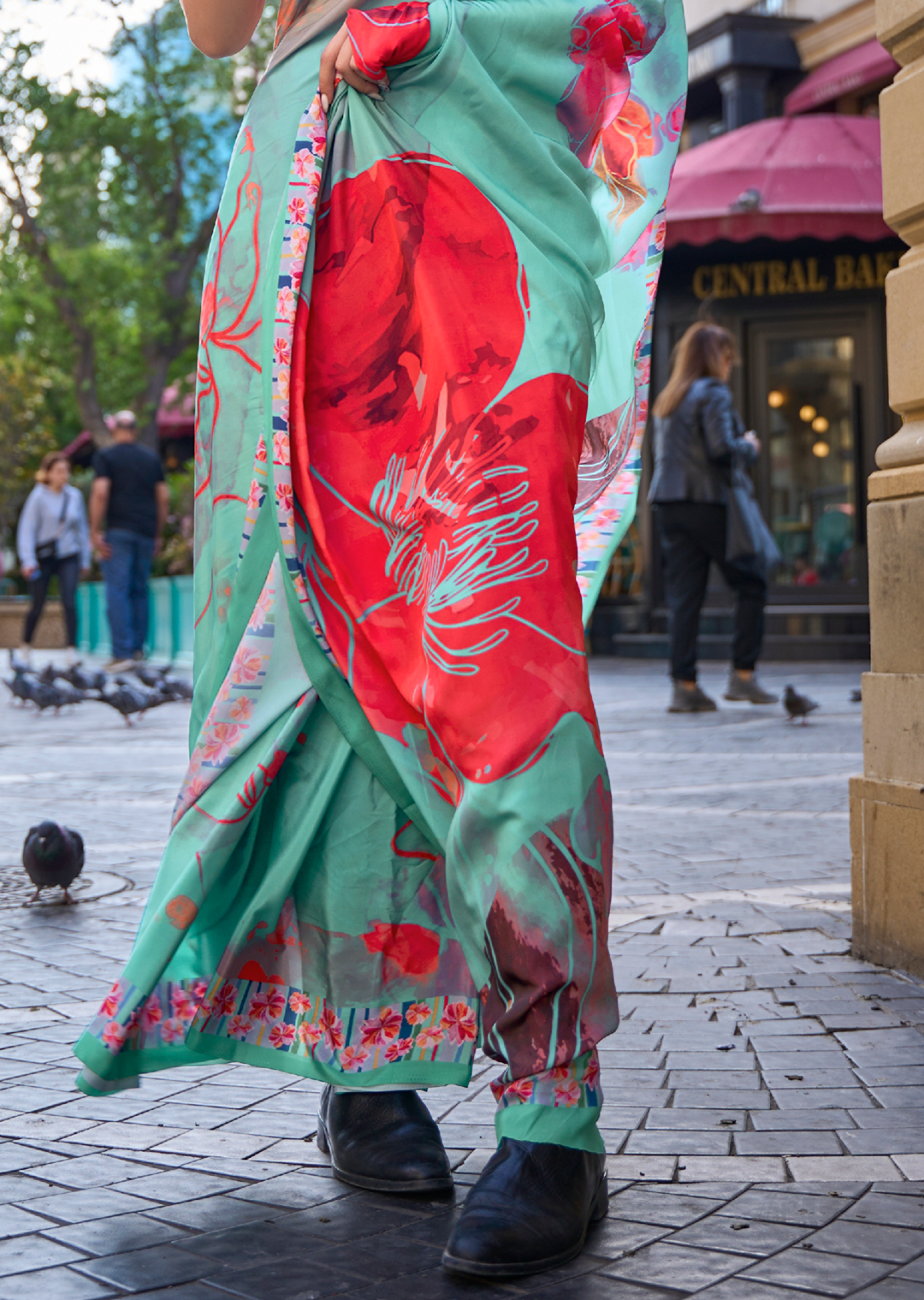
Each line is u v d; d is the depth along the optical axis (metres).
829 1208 1.76
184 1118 2.19
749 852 4.46
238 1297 1.54
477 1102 2.24
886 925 3.02
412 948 1.82
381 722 1.75
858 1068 2.34
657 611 16.83
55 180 30.56
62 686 11.50
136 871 4.40
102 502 14.36
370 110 1.84
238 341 1.96
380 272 1.83
